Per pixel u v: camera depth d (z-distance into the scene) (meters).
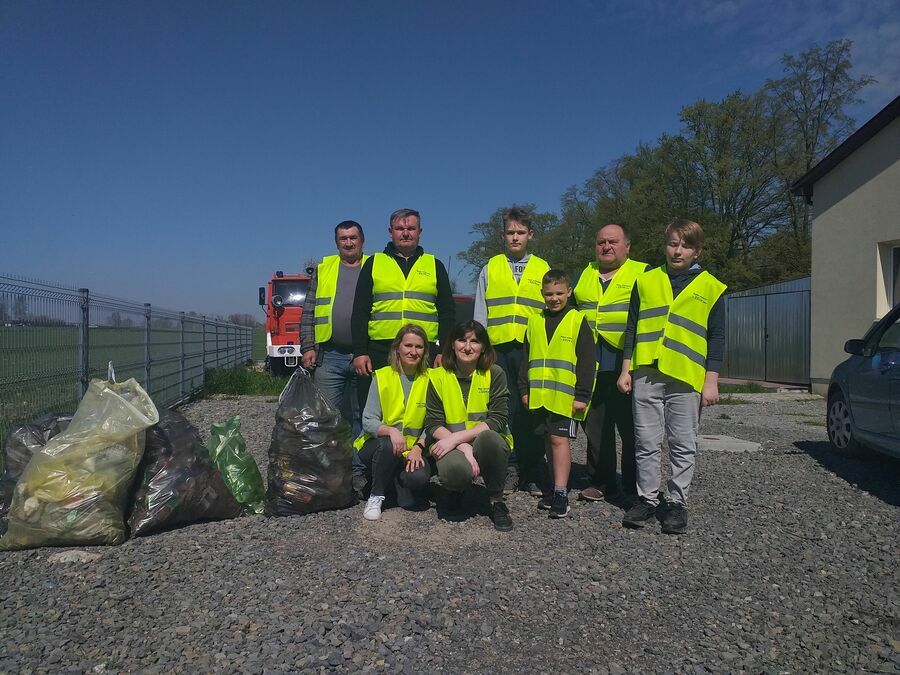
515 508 4.96
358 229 5.46
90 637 2.89
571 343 4.66
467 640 2.96
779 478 5.87
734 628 3.13
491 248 46.28
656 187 36.75
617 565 3.81
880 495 5.32
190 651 2.78
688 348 4.32
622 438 5.02
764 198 35.03
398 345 4.80
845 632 3.09
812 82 32.62
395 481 4.87
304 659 2.73
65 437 4.04
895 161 11.84
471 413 4.69
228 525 4.42
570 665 2.80
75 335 7.02
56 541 3.90
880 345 6.25
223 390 14.37
